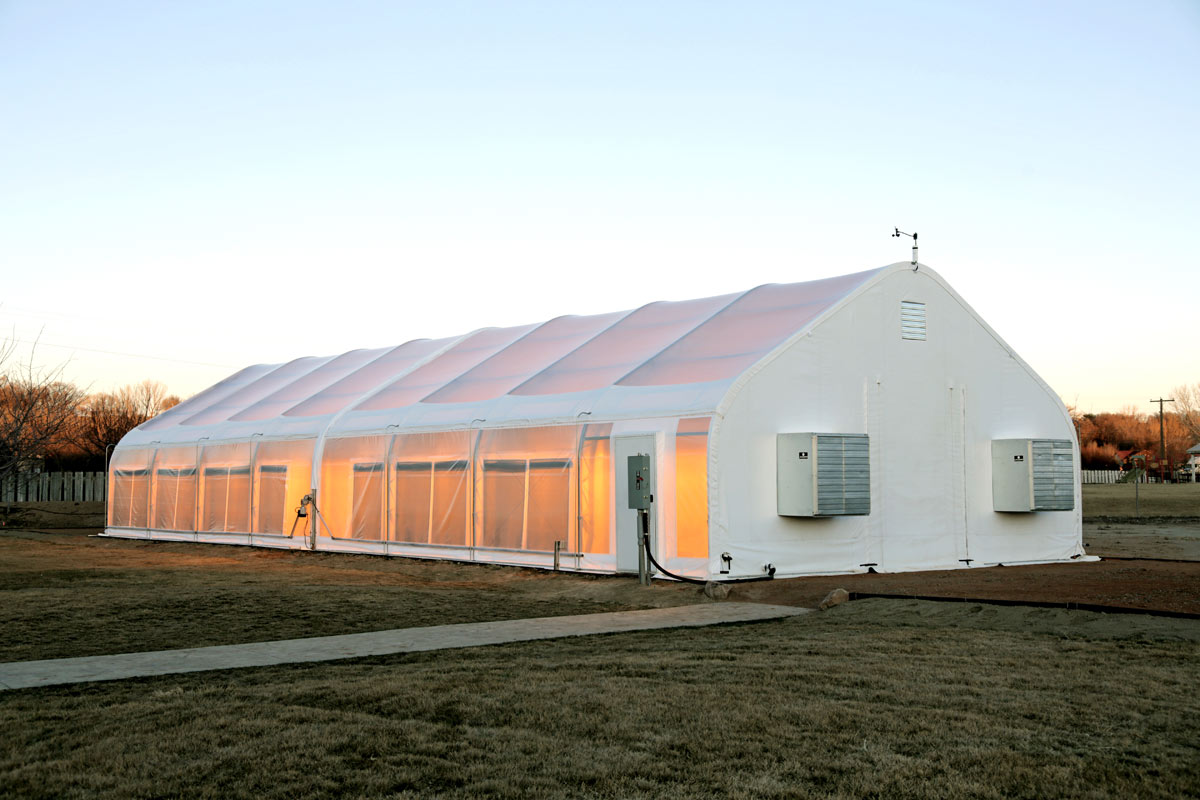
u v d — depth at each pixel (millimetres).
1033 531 22562
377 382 29234
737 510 18406
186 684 9328
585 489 20281
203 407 34531
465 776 6418
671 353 21625
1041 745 7121
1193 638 11320
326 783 6254
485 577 20281
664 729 7508
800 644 11312
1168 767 6609
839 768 6598
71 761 6680
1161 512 44531
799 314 20828
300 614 14141
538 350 26656
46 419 31375
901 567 20438
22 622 13258
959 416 21781
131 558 25172
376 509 24969
